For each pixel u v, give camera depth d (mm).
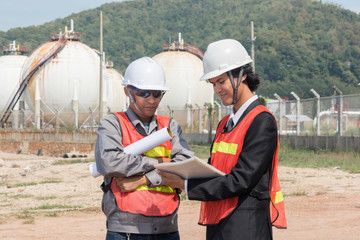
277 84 121562
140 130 3805
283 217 3336
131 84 3799
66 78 54938
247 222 3189
